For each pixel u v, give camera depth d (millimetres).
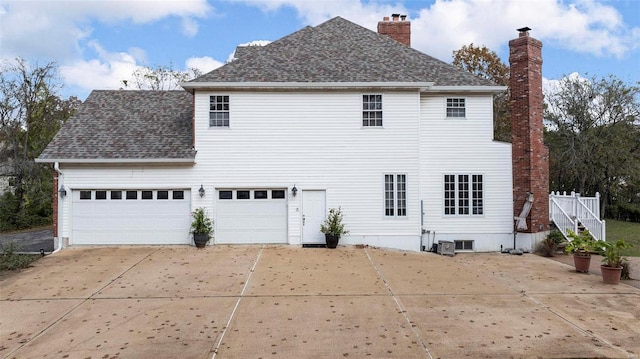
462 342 8305
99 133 19031
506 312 10109
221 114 18328
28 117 32062
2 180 33812
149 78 42812
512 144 19359
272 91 18328
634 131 33281
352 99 18531
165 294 11656
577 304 10750
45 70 32562
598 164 32938
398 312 10133
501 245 19234
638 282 13180
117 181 18062
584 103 33594
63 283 12805
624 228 29672
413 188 18578
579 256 14555
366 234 18500
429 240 19172
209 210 18188
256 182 18266
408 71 19375
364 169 18516
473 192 19391
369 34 21984
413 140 18641
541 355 7695
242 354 7836
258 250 17344
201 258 15883
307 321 9547
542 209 19156
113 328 9219
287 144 18359
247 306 10617
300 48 20438
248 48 22438
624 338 8500
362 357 7668
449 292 11867
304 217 18469
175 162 17953
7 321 9750
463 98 19484
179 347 8172
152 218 18219
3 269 14453
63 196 17891
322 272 14047
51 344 8414
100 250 17375
